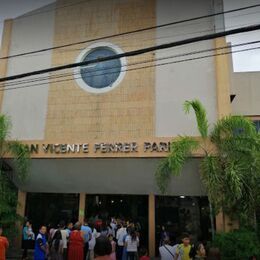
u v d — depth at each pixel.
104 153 16.94
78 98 18.50
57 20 20.20
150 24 18.78
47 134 18.38
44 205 20.12
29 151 17.47
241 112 20.44
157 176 14.77
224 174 13.96
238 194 13.19
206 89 17.23
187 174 16.81
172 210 18.75
